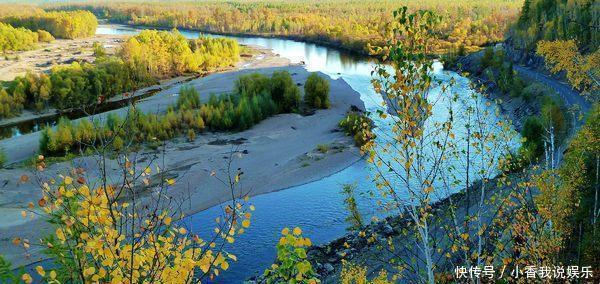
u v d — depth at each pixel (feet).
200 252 21.74
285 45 506.07
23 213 20.66
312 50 466.70
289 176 150.30
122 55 332.80
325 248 99.60
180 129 195.21
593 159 50.83
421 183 30.50
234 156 168.25
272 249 104.06
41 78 258.16
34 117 247.91
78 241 20.61
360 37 456.45
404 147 29.40
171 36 377.50
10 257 95.20
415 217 30.60
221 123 200.64
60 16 550.36
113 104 260.83
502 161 35.09
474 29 459.32
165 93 277.03
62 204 20.08
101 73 271.28
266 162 162.91
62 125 178.09
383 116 29.01
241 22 634.84
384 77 28.76
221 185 142.92
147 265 20.94
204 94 268.41
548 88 204.23
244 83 237.66
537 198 38.40
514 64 298.97
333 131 195.72
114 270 19.81
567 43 59.36
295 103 230.89
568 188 42.09
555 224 37.35
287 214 123.34
